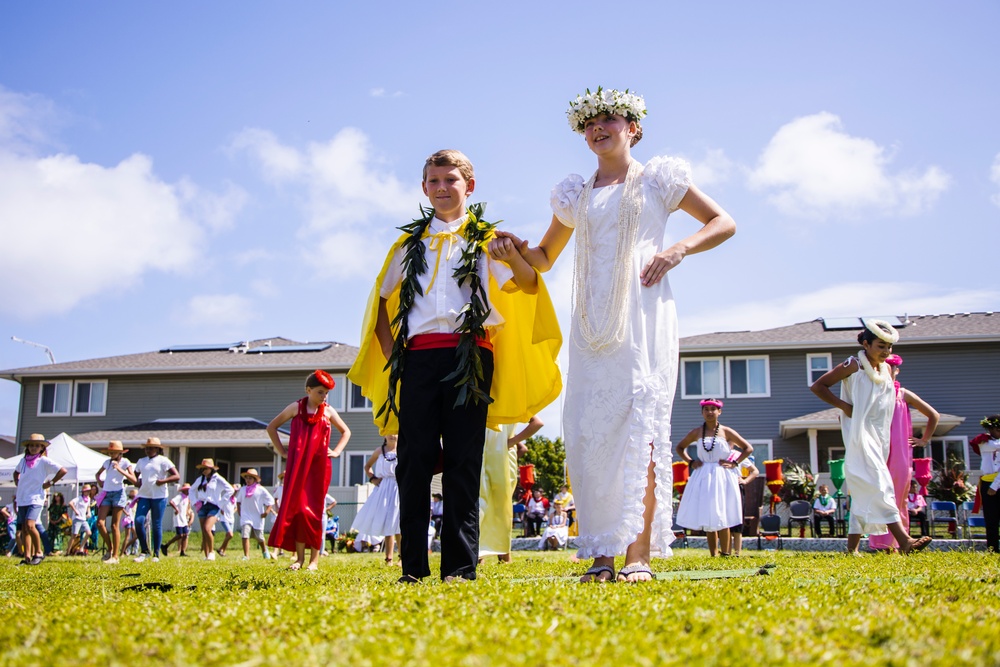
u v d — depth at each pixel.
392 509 10.39
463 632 2.26
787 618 2.53
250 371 35.28
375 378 5.09
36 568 9.33
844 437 8.38
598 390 4.36
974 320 32.53
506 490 9.32
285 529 8.05
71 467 20.61
